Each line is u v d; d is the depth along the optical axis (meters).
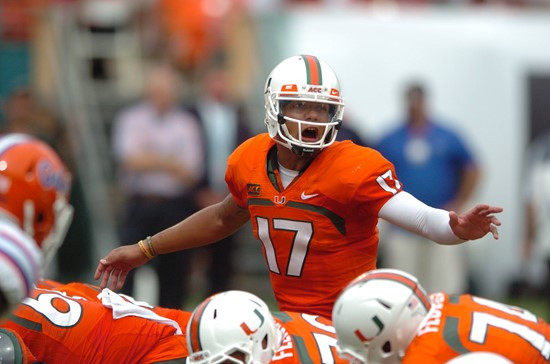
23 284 10.80
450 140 31.77
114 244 37.91
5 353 14.01
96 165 39.00
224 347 13.30
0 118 31.97
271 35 40.34
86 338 15.20
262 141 16.39
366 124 38.53
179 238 17.41
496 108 39.06
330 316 16.12
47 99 40.81
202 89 40.59
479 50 39.28
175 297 29.78
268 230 16.06
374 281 13.30
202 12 41.84
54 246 16.56
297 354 14.73
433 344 13.28
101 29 44.34
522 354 13.67
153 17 43.28
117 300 15.79
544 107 39.31
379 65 38.91
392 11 42.72
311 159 15.80
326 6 44.66
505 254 38.62
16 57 44.22
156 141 31.33
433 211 14.93
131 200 31.12
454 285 31.70
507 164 38.94
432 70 39.06
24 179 15.68
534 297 38.25
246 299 13.72
